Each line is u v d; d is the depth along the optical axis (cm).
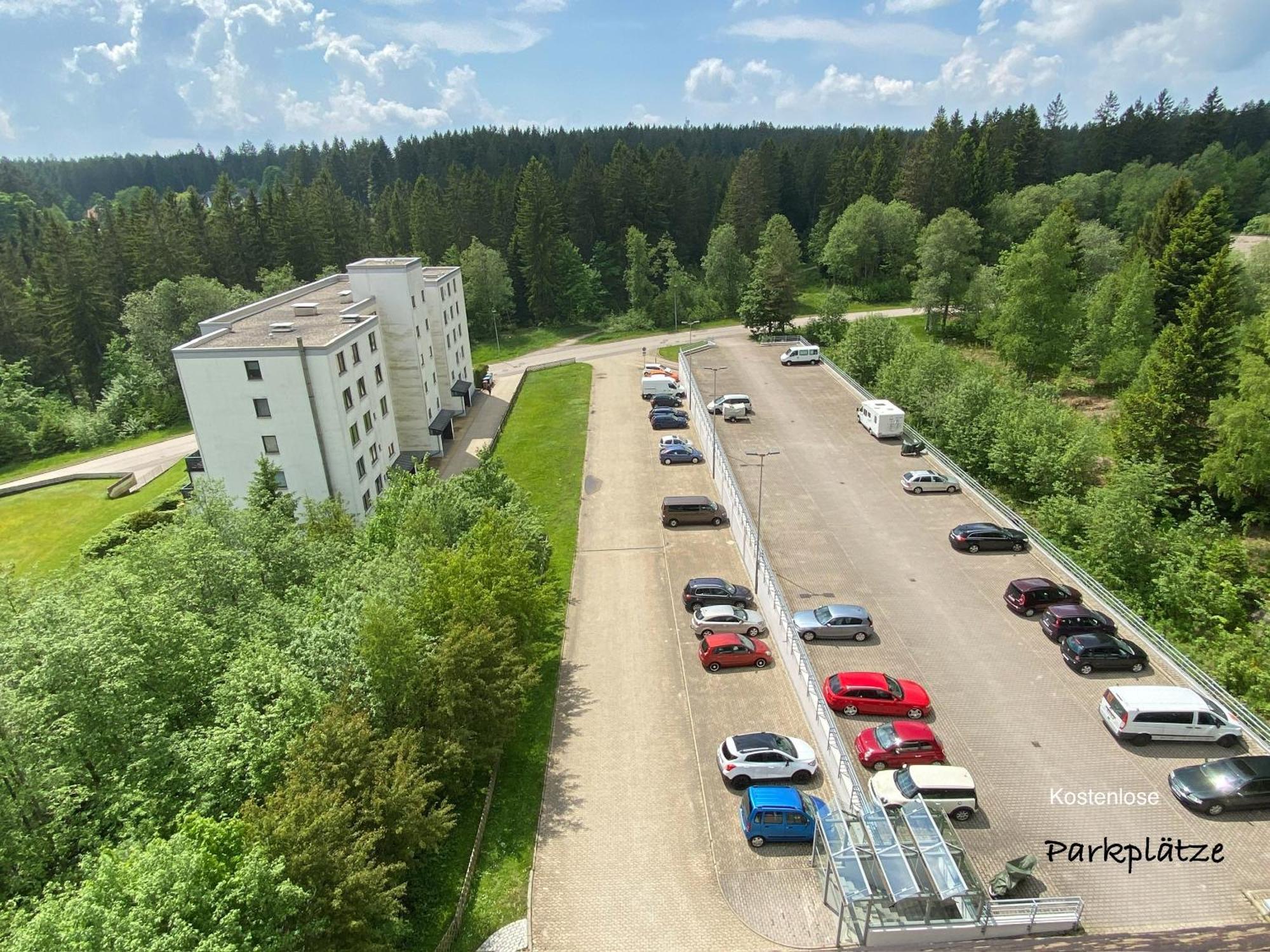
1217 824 2584
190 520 3666
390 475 5156
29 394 9600
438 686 2784
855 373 8381
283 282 10869
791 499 5088
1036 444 5544
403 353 6969
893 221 12706
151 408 9312
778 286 10606
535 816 2912
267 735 2423
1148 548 4541
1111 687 3131
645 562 4825
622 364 10212
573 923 2464
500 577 3434
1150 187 12925
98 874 1720
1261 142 18100
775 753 2986
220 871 1847
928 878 2222
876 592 3994
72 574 3853
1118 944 595
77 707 2472
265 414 5369
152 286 10794
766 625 4012
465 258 12369
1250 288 7919
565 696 3588
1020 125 15462
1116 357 7750
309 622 3016
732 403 6719
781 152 16162
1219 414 5297
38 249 12562
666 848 2731
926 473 5147
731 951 2331
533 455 6981
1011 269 8369
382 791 2322
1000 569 4197
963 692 3244
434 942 2400
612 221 14100
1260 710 3459
